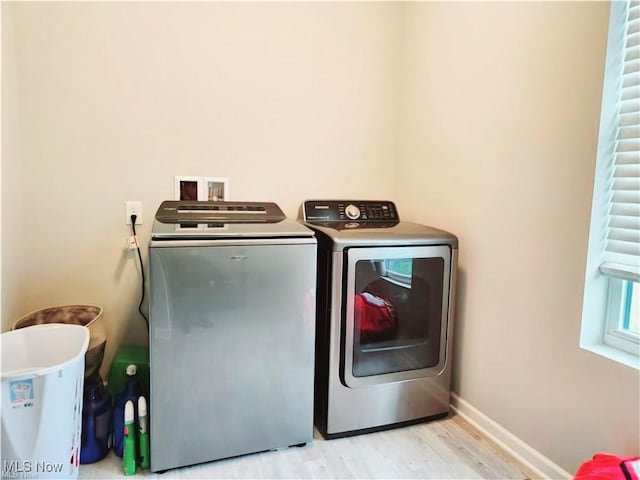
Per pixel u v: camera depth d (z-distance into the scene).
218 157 2.24
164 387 1.59
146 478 1.61
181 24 2.11
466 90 2.04
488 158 1.91
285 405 1.78
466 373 2.07
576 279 1.53
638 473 1.21
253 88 2.28
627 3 1.42
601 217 1.49
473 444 1.88
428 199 2.34
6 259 1.77
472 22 1.99
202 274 1.59
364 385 1.90
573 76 1.53
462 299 2.09
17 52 1.88
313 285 1.76
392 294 1.92
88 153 2.03
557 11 1.58
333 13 2.41
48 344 1.68
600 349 1.50
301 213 2.30
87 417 1.68
